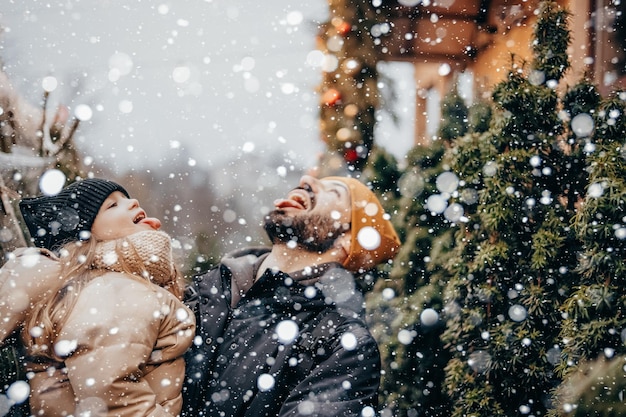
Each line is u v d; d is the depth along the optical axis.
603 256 1.39
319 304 1.19
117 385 0.94
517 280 1.61
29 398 1.02
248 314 1.18
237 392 1.10
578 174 1.59
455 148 1.72
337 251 1.26
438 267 1.86
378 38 2.33
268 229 1.26
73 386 0.95
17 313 1.00
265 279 1.18
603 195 1.41
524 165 1.60
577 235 1.46
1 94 1.35
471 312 1.65
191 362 1.12
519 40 2.67
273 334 1.15
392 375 1.84
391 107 2.28
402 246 1.91
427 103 2.40
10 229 1.25
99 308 0.99
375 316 1.92
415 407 1.81
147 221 1.18
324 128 2.21
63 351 0.95
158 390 1.03
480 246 1.66
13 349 1.17
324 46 2.28
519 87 1.63
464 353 1.69
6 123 1.34
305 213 1.24
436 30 2.98
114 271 1.07
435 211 1.72
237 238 2.09
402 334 1.63
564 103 1.65
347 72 2.23
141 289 1.05
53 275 1.04
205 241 2.03
